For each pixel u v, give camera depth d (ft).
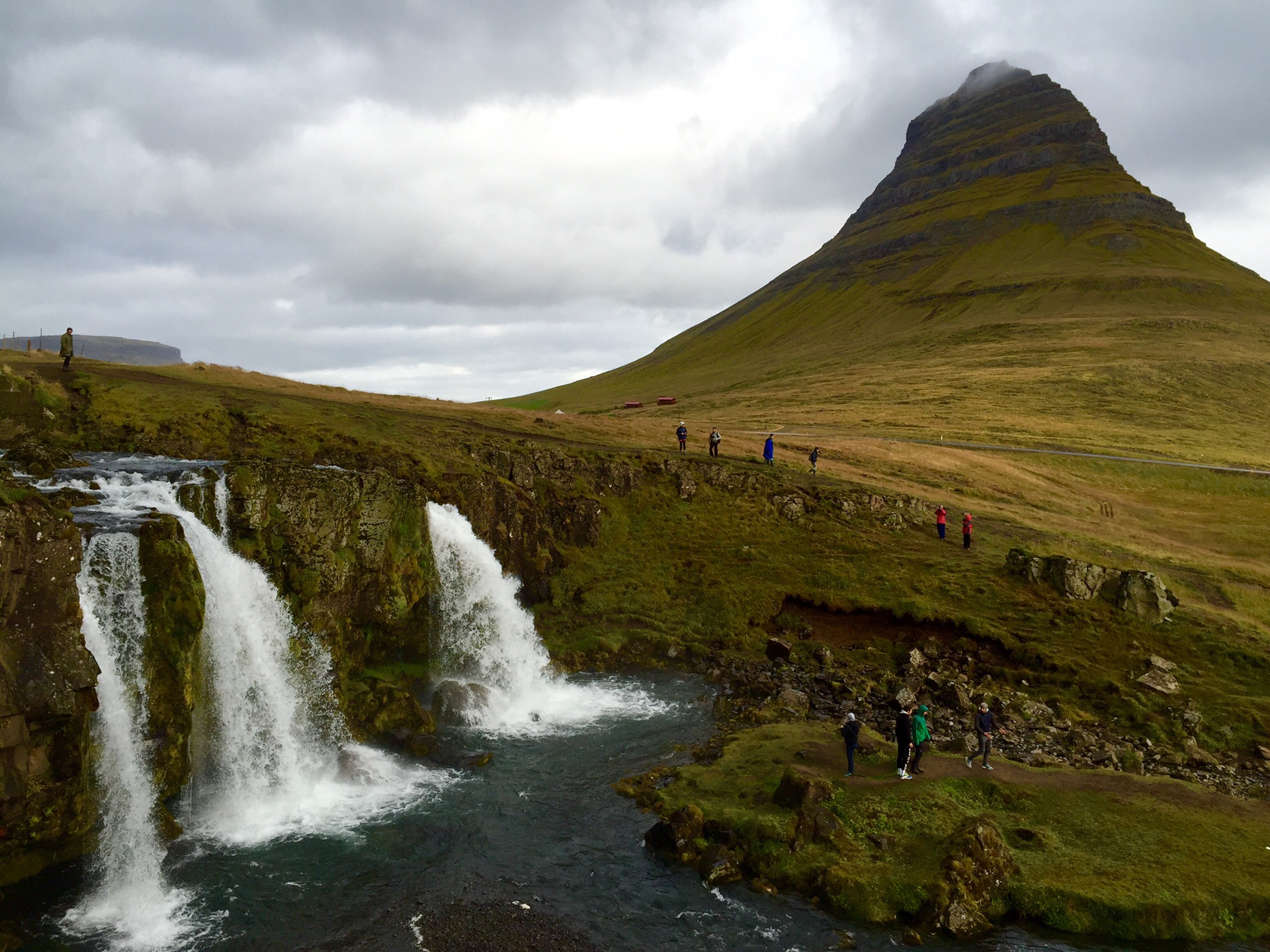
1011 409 395.14
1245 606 165.07
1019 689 131.44
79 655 75.20
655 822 88.79
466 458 172.24
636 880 78.07
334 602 117.50
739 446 246.68
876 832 82.23
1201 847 81.56
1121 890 73.36
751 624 154.30
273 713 100.58
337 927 70.23
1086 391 419.74
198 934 68.80
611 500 185.57
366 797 93.86
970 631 145.18
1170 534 237.25
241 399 172.86
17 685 70.54
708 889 76.74
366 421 177.27
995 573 162.50
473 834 85.92
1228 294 625.82
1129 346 502.79
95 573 83.56
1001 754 106.01
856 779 93.56
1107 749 110.11
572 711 122.31
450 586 139.23
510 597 149.48
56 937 67.62
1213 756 113.50
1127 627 144.36
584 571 167.84
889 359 592.19
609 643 146.30
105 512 94.32
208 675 94.84
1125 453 314.35
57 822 72.84
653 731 114.62
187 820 86.94
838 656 143.74
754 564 170.40
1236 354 476.13
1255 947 68.95
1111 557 185.78
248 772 95.35
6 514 72.95
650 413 504.43
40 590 74.74
